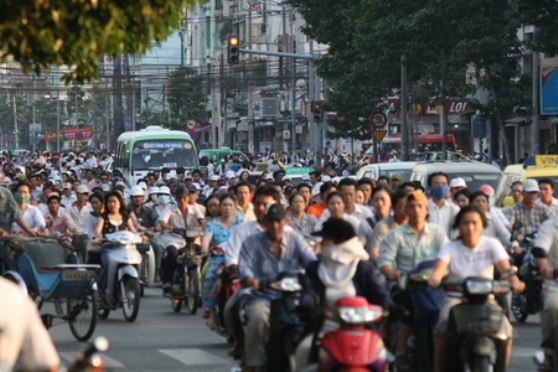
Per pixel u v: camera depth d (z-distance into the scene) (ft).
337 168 380.78
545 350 83.56
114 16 96.12
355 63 387.14
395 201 104.99
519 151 455.63
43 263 124.26
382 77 387.75
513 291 81.41
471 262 81.92
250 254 84.53
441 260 81.71
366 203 150.10
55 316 127.95
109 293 140.87
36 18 93.76
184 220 158.81
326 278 76.84
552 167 173.68
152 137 374.02
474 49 299.99
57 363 43.96
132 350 116.06
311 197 181.27
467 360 76.64
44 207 184.85
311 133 503.61
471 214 81.46
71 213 184.34
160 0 101.45
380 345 69.51
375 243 105.50
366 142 585.22
